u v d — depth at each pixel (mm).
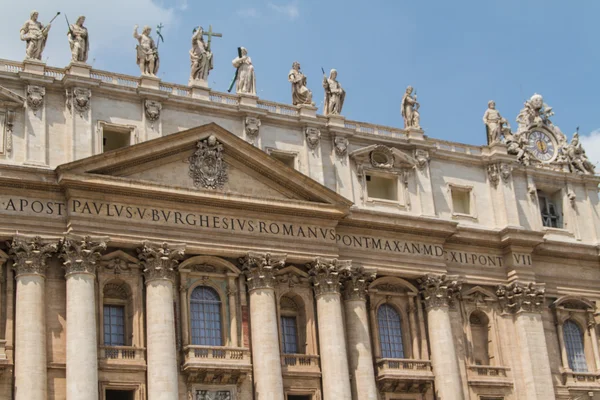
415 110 65750
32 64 53938
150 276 52750
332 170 61438
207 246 54656
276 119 60312
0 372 48562
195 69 58938
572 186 71438
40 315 49562
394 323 61281
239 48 60688
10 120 52625
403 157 63625
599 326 68250
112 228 52312
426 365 60188
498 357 63594
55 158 53094
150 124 56156
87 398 48656
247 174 57344
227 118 58969
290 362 56188
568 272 68625
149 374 51250
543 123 72000
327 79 63250
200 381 53031
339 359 56062
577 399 65000
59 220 51500
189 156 55844
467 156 66938
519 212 68062
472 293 63906
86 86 54531
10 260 50656
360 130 63500
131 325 52688
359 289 58875
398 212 62719
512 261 65438
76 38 55250
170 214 54250
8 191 50875
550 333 66188
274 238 56750
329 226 58812
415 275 61438
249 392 54031
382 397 58562
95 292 51750
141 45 57438
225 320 55125
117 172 53469
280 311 57656
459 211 66375
